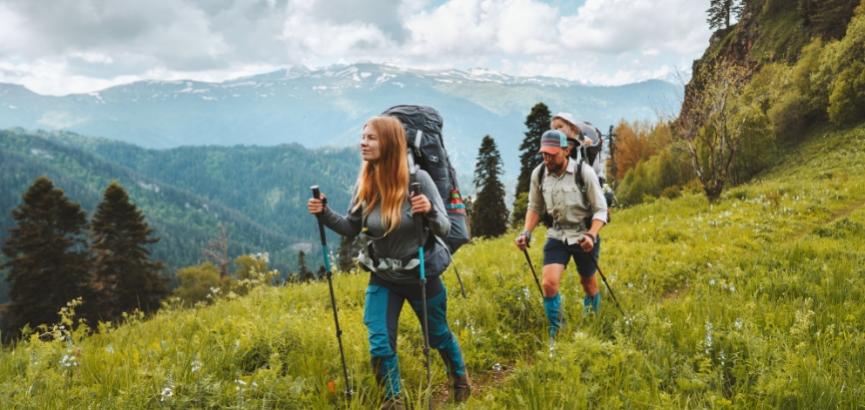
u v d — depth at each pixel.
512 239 16.98
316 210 4.09
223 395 3.98
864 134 41.56
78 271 43.31
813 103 52.12
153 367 4.65
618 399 3.74
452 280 8.61
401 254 3.99
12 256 42.41
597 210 5.64
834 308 5.85
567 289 7.34
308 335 5.38
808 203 16.98
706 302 6.23
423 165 4.41
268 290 9.36
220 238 64.56
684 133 22.75
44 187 43.03
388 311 4.14
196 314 7.96
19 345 5.62
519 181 55.81
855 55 48.41
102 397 4.12
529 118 54.84
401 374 4.79
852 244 10.16
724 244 11.51
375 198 4.03
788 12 77.50
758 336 4.82
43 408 3.83
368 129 3.95
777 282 7.16
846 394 3.67
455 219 4.48
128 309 46.16
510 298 6.89
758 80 36.56
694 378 4.12
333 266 10.52
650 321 5.47
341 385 4.36
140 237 48.28
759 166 45.19
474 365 5.28
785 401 3.69
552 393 3.88
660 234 13.42
